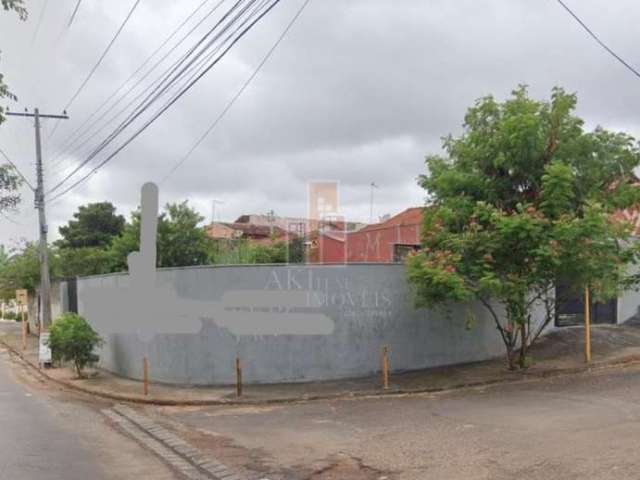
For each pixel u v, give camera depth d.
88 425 11.55
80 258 36.75
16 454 8.95
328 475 7.70
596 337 17.84
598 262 13.08
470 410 10.79
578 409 10.15
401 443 8.90
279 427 10.73
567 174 13.12
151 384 16.06
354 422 10.67
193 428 11.03
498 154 14.37
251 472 8.04
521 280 13.31
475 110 15.24
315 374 14.97
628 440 7.91
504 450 7.99
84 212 44.16
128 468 8.34
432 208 15.16
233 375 15.11
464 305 16.20
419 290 14.17
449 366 15.85
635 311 20.50
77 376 18.38
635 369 14.21
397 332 15.56
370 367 15.25
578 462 7.12
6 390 16.61
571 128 14.45
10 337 36.44
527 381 13.66
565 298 14.87
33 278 36.59
